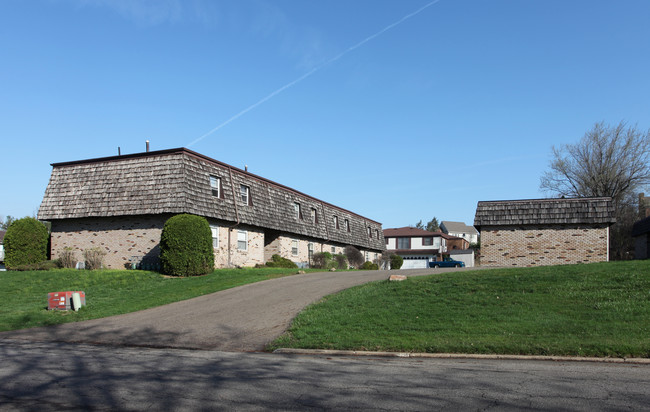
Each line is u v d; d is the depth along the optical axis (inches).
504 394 233.3
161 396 238.2
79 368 312.2
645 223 1228.5
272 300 571.2
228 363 327.3
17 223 948.6
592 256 888.3
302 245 1346.0
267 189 1181.7
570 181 1614.2
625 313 403.2
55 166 1004.6
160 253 857.5
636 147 1491.1
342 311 477.4
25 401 232.2
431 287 537.0
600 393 232.7
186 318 518.3
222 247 983.6
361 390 245.1
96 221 948.6
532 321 400.5
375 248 1937.7
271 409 215.5
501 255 939.3
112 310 586.6
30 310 604.4
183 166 893.8
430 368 299.6
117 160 952.9
